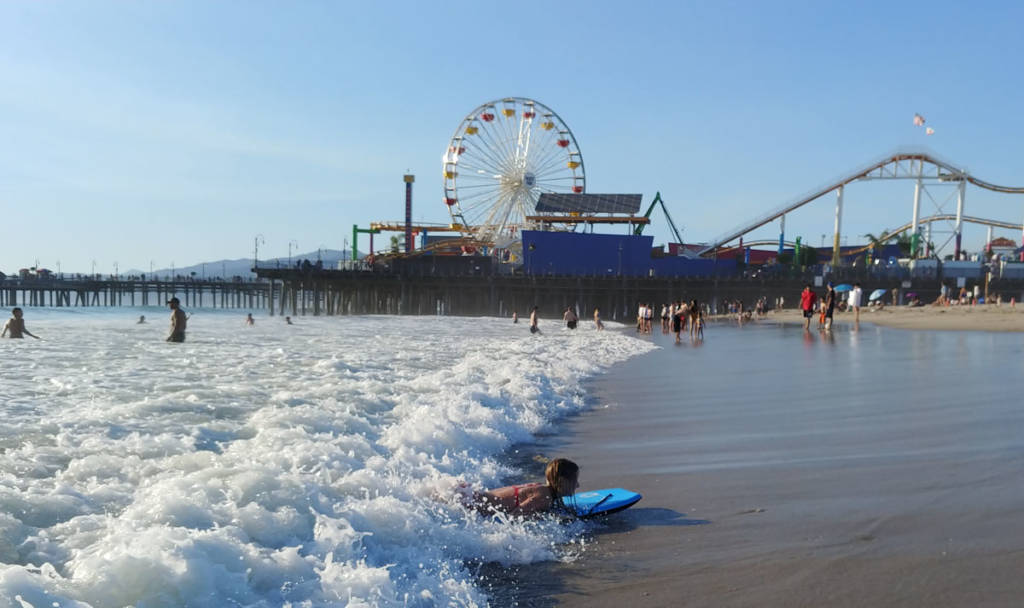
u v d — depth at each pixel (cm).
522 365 1527
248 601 321
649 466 669
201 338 2506
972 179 8219
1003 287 7456
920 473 600
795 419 898
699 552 433
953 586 365
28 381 1103
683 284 7619
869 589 364
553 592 377
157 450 611
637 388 1262
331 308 8094
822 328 3238
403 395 1021
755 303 7731
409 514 466
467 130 8725
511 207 8950
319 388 1057
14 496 442
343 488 506
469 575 399
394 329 3806
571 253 8056
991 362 1567
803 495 549
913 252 8531
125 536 368
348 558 389
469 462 663
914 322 3525
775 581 381
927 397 1048
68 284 8906
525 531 477
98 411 808
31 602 284
